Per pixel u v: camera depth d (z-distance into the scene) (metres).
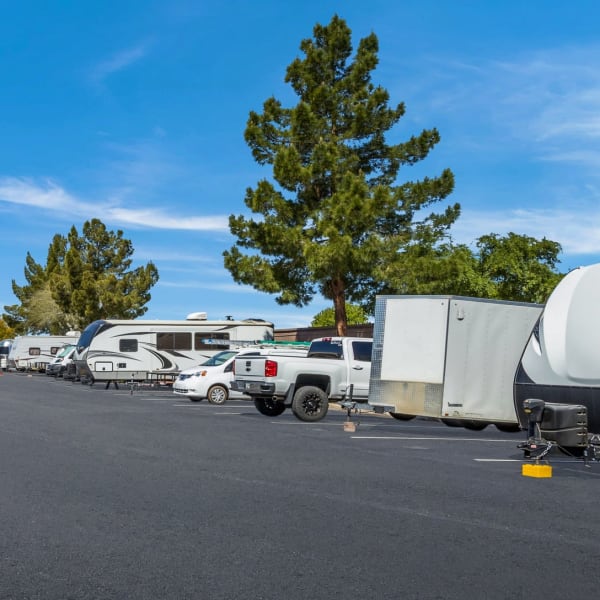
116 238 71.00
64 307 69.12
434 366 16.36
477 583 5.35
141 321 34.97
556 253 37.19
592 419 11.12
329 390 19.70
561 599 5.04
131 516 7.30
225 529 6.83
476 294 35.78
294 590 5.12
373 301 31.97
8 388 32.56
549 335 11.78
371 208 28.73
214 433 15.09
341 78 33.06
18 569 5.54
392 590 5.16
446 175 31.48
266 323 36.19
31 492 8.40
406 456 12.30
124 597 4.95
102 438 13.70
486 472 10.70
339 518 7.37
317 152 29.97
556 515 7.79
